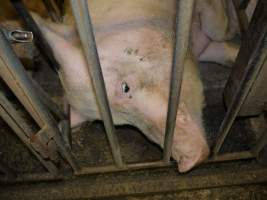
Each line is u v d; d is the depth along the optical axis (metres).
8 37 1.13
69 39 1.73
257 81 1.46
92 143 2.18
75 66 1.65
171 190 1.98
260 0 1.32
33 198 1.97
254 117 2.18
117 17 1.67
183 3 0.90
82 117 2.00
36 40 1.74
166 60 1.57
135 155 2.13
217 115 2.21
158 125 1.57
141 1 1.71
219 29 2.25
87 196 1.97
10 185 2.01
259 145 1.74
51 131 1.50
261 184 2.04
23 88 1.20
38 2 2.10
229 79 1.79
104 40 1.60
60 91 2.24
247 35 1.49
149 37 1.60
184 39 1.01
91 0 1.80
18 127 1.43
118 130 2.22
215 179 1.97
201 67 2.31
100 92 1.25
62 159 2.00
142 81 1.55
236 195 2.04
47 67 2.34
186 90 1.61
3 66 1.11
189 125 1.56
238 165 2.00
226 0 2.26
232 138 2.13
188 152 1.60
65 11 1.98
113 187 1.97
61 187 1.98
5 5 1.88
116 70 1.58
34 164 2.13
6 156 2.17
